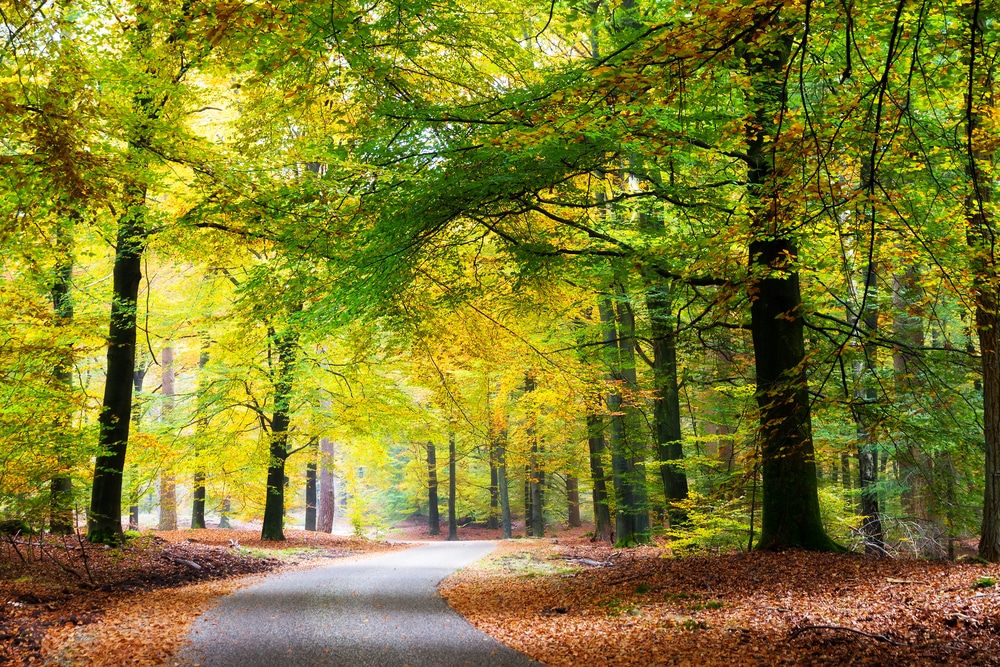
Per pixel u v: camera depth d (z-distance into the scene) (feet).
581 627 29.32
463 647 26.16
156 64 31.65
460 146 29.37
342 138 35.91
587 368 49.52
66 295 46.21
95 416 43.91
